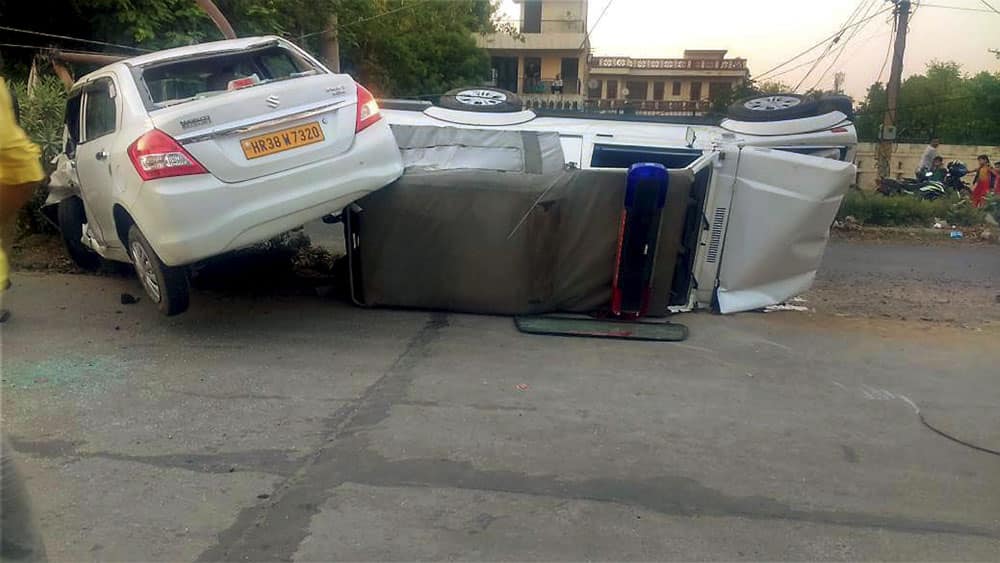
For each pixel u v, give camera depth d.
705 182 6.58
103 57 9.80
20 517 2.21
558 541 3.16
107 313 6.15
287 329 5.91
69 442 3.88
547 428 4.25
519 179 6.20
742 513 3.43
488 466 3.78
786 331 6.38
